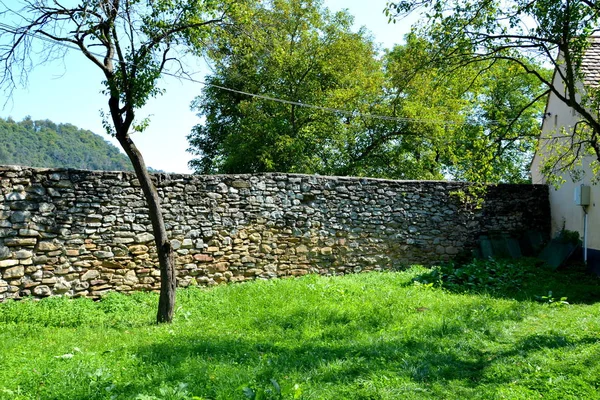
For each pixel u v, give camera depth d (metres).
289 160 20.47
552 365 5.18
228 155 22.48
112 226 9.32
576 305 8.86
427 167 22.38
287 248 11.24
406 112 19.95
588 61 11.65
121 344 6.04
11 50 7.54
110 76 7.49
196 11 7.85
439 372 5.09
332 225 11.78
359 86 21.31
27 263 8.45
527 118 20.91
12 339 6.34
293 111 21.05
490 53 8.06
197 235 10.21
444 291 9.91
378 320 7.26
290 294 8.98
